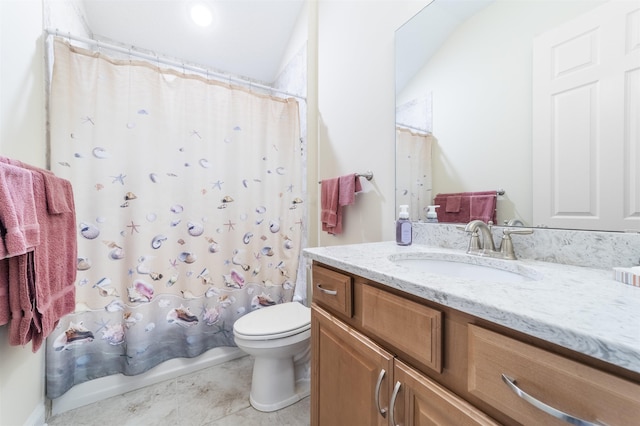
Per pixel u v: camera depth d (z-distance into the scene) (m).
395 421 0.62
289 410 1.33
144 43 2.13
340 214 1.51
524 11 0.84
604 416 0.32
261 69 2.54
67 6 1.52
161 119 1.54
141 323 1.47
